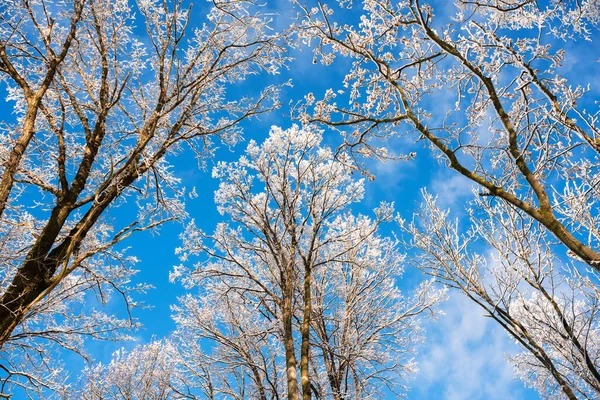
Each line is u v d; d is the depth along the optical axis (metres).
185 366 9.66
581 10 4.50
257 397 8.43
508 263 6.60
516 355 8.08
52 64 4.55
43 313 6.33
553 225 3.50
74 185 4.80
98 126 5.23
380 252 9.77
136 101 5.48
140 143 5.23
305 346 6.15
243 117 5.91
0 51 4.52
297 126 8.50
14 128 5.09
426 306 9.16
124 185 5.10
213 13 6.09
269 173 8.10
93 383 11.41
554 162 4.86
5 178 3.75
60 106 5.27
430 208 7.66
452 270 6.99
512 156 3.95
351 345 8.27
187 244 7.89
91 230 5.70
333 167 8.44
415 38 5.34
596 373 5.55
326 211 8.51
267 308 7.65
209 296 8.94
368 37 5.21
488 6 4.70
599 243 5.02
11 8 4.76
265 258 7.95
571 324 6.09
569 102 4.14
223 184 8.23
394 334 9.09
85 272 5.89
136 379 11.90
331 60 5.53
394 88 5.04
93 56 5.82
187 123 6.13
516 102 4.98
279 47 6.07
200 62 6.16
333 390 7.63
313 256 8.82
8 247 5.30
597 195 4.82
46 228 4.38
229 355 8.45
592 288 5.82
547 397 6.92
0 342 2.69
